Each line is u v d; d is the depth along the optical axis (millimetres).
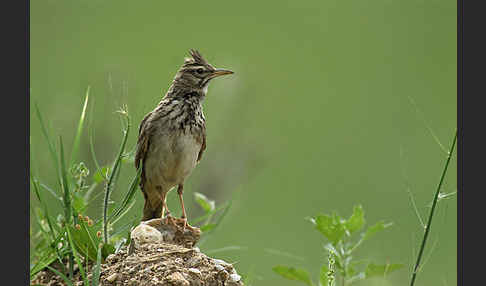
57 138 9539
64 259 7590
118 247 7559
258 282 14180
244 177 12805
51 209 8328
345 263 8133
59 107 10336
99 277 6871
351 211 18609
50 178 8805
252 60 23062
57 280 7398
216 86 13750
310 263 15227
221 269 6930
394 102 22469
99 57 21375
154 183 8969
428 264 15461
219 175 12461
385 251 15656
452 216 16812
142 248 7137
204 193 12297
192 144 8992
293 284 14219
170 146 8805
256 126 17031
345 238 8438
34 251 8062
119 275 6793
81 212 7965
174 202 11898
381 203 18516
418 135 21016
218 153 12703
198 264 6906
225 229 16016
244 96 13812
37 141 9641
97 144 9836
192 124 9000
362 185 19406
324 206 18688
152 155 8844
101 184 8867
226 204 8906
